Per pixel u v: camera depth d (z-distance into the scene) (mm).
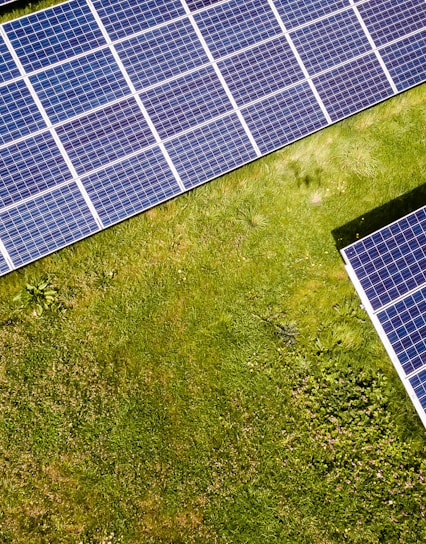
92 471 10195
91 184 9172
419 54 10438
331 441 10516
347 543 10344
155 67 9414
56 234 9078
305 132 10008
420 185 11266
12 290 10336
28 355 10305
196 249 10805
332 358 10727
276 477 10438
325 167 11117
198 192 10750
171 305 10672
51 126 8984
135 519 10148
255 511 10328
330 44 10086
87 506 10117
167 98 9453
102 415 10305
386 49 10297
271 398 10633
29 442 10133
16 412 10164
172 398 10492
